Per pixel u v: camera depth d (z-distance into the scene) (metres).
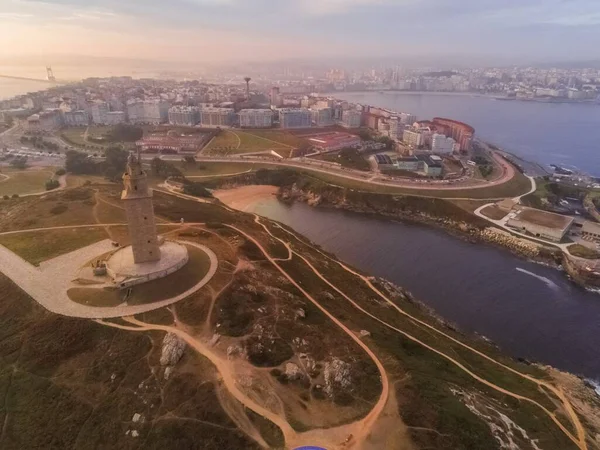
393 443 61.50
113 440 63.66
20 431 66.44
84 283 96.31
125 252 107.81
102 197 160.88
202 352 76.25
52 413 68.38
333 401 68.69
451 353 100.12
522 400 86.69
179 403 66.75
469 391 83.06
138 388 70.31
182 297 91.50
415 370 81.94
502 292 142.75
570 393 93.44
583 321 127.62
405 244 180.75
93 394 70.56
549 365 109.12
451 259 166.62
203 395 67.38
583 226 181.25
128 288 93.88
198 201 190.12
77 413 67.88
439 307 133.88
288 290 106.88
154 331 81.19
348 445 60.50
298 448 59.34
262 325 85.69
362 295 122.69
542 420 80.94
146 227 98.62
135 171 94.19
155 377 71.81
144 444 61.97
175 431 62.53
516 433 73.12
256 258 121.12
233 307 89.62
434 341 104.50
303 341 83.69
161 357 74.94
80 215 140.75
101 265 101.44
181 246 113.06
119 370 73.94
